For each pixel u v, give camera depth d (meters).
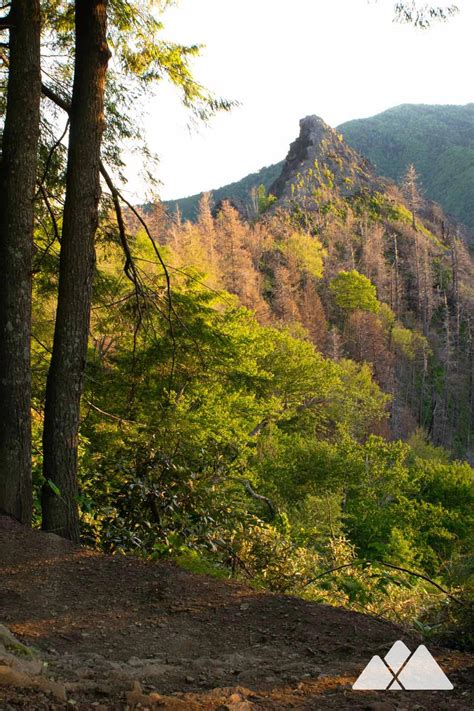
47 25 8.35
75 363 6.88
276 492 30.02
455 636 4.06
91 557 5.46
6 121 6.71
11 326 6.59
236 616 4.34
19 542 5.65
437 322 128.75
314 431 42.75
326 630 4.08
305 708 2.89
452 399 98.50
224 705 2.81
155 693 2.91
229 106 8.46
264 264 112.44
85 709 2.72
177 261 56.25
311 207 168.00
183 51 8.34
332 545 9.16
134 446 7.91
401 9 6.07
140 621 4.23
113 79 8.66
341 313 103.81
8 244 6.62
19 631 3.90
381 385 86.56
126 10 8.09
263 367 34.22
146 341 10.25
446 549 30.53
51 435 6.78
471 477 35.41
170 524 7.21
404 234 161.38
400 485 32.66
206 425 19.09
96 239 9.20
